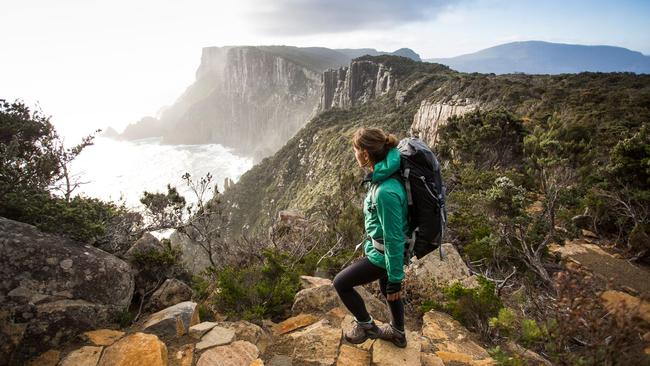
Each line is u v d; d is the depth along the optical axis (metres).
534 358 3.21
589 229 8.56
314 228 9.34
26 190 4.62
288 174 128.38
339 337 3.29
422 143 2.57
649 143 8.97
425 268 5.27
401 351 3.07
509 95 61.81
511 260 6.67
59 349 3.04
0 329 2.84
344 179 9.59
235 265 6.99
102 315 3.41
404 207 2.44
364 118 133.00
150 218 7.43
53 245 3.54
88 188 174.38
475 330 3.85
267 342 3.36
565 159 11.18
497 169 15.26
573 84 65.69
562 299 2.46
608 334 2.26
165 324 3.40
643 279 6.22
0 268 3.17
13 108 7.43
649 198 7.80
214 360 3.02
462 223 8.12
